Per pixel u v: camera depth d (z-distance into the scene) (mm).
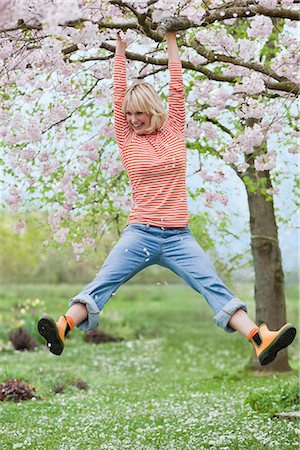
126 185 9977
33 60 6688
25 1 4801
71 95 7871
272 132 7891
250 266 13930
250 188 10164
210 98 7910
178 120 5555
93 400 11492
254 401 8641
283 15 6129
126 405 10703
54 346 4871
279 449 6355
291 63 7141
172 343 22000
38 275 35594
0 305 29922
